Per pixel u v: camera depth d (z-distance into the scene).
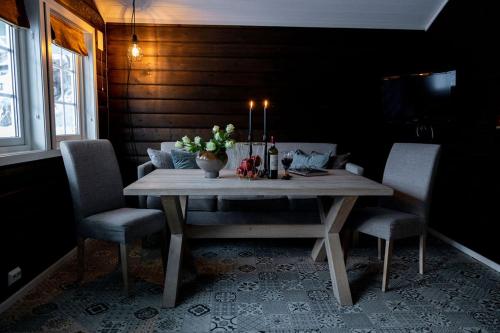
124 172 4.09
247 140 4.11
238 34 4.00
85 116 3.56
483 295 2.38
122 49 3.94
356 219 2.60
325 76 4.10
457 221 3.31
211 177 2.42
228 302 2.26
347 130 4.18
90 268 2.75
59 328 1.95
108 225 2.29
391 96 3.91
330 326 2.01
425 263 2.91
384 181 2.91
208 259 2.97
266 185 2.16
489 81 3.04
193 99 4.05
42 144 2.60
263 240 3.43
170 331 1.94
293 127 4.15
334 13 3.88
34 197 2.47
